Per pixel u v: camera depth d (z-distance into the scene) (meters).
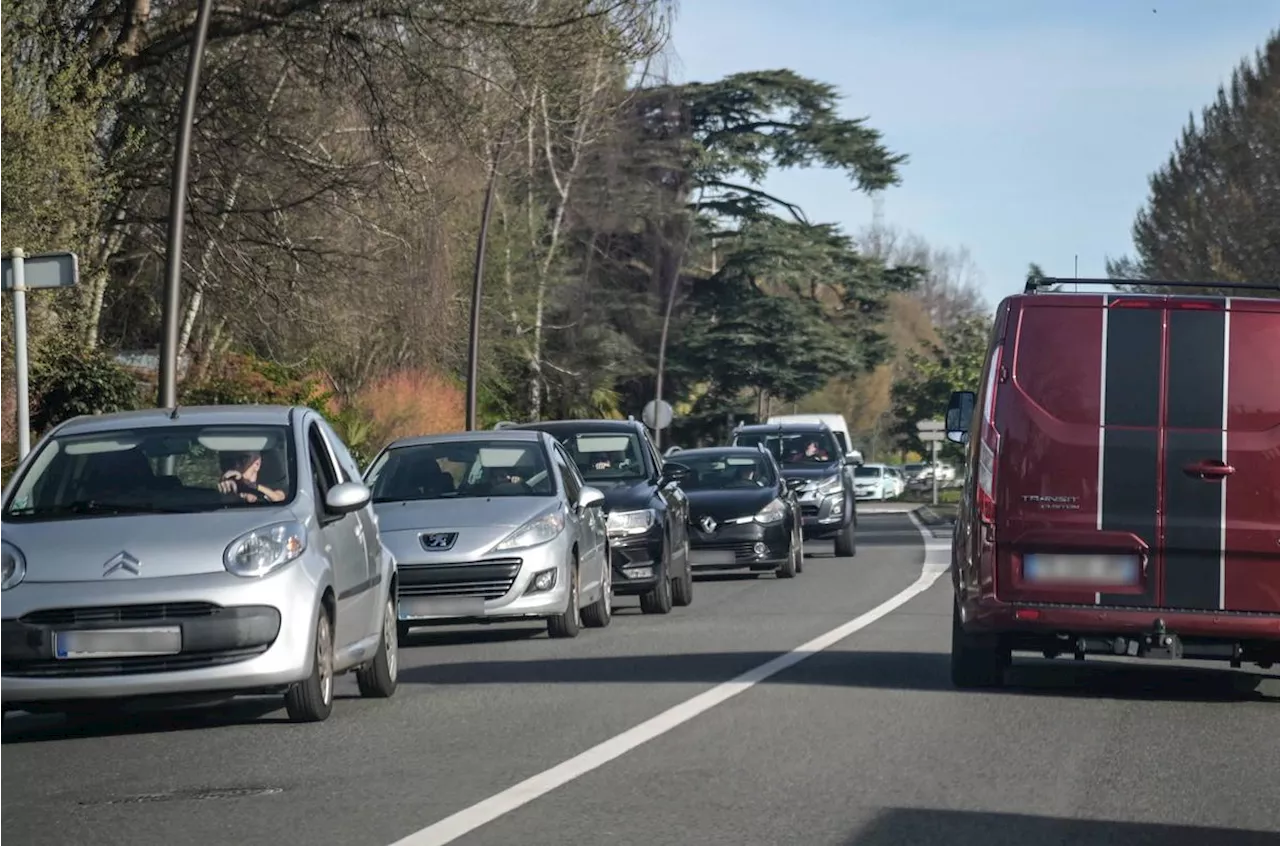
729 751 13.65
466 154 44.91
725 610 28.34
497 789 12.09
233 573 14.82
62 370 38.25
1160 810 11.42
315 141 44.56
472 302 61.47
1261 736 14.57
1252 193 80.81
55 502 15.79
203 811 11.53
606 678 18.56
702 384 97.12
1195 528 16.11
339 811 11.41
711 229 94.12
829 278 94.56
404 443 24.83
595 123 87.31
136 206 43.91
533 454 24.53
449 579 22.38
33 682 14.47
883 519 74.00
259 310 45.25
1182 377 16.20
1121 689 17.75
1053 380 16.41
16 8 35.44
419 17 42.47
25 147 31.56
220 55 43.91
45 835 10.88
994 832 10.69
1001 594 16.42
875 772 12.73
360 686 17.34
